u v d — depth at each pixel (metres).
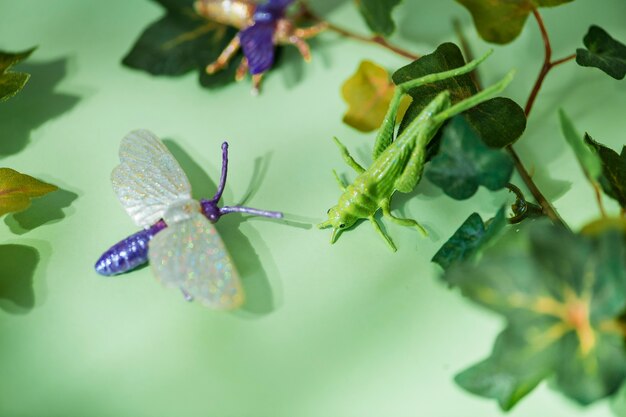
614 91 0.62
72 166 0.62
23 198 0.58
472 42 0.63
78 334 0.58
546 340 0.54
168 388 0.58
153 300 0.59
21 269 0.59
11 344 0.58
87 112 0.63
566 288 0.54
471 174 0.57
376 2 0.61
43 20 0.65
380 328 0.58
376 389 0.58
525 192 0.60
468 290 0.54
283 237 0.60
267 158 0.62
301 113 0.62
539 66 0.63
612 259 0.53
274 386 0.58
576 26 0.63
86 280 0.59
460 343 0.58
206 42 0.64
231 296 0.57
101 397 0.58
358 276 0.59
